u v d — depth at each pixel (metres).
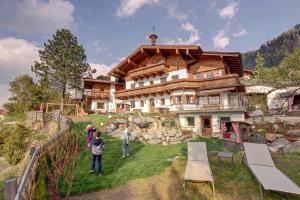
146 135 17.14
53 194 6.43
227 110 19.69
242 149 13.16
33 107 36.41
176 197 6.89
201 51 26.98
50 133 17.42
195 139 18.31
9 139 14.93
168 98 28.88
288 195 6.69
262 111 23.80
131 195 7.05
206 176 7.33
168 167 9.29
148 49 31.92
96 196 6.97
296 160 10.24
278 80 16.61
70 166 8.95
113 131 19.70
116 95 36.88
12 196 4.10
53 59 35.78
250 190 7.21
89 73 41.19
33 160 6.55
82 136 16.53
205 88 24.81
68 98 39.94
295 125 15.06
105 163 10.45
